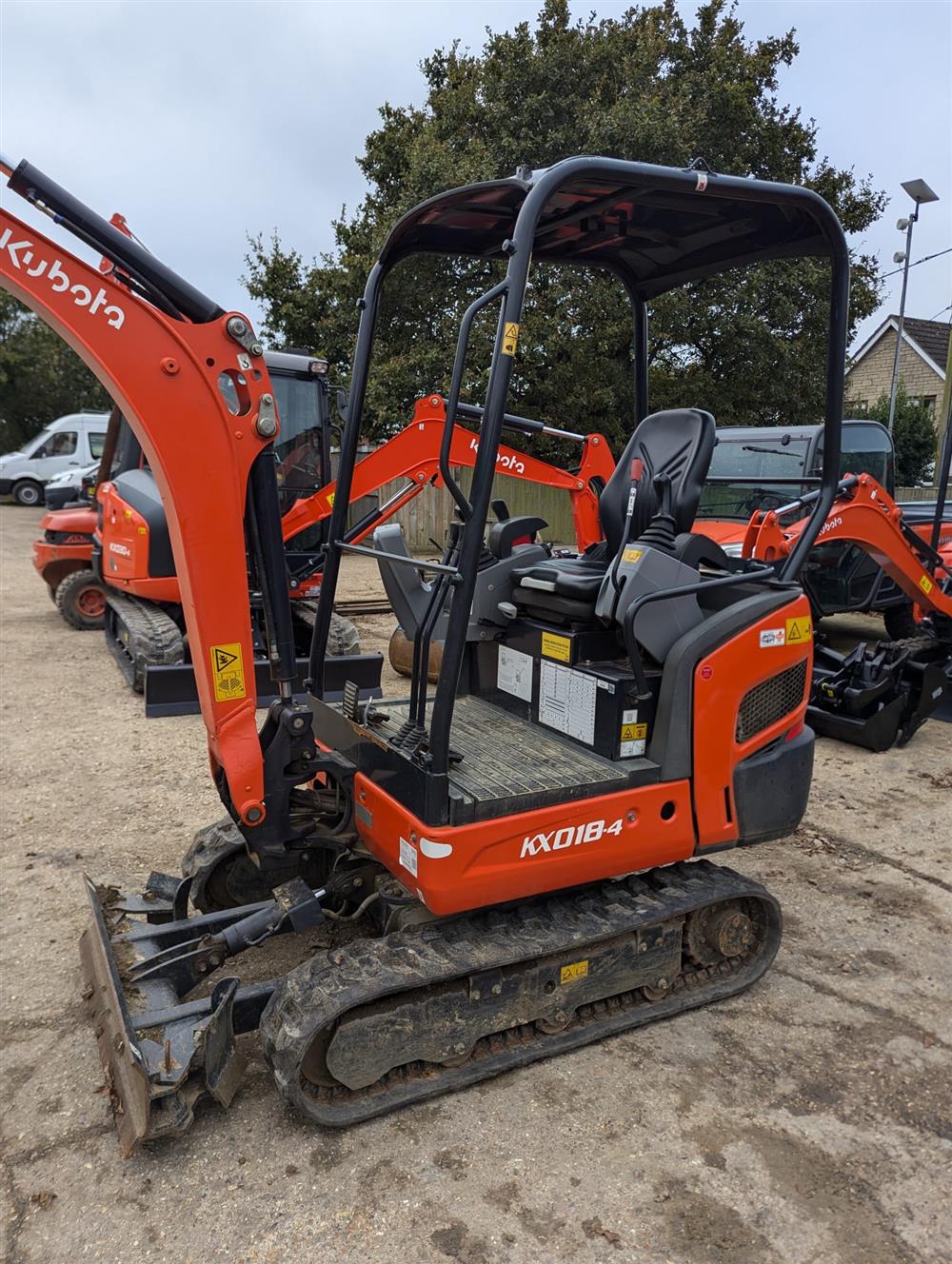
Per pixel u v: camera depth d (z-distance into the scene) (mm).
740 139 14945
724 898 3127
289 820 2980
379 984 2520
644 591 2916
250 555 2951
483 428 2436
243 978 3295
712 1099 2732
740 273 13750
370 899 3084
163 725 6207
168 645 6582
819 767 5793
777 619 3109
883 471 9000
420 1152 2498
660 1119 2641
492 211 3008
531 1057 2832
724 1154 2512
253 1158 2463
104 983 2803
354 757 3053
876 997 3293
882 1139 2586
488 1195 2352
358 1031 2527
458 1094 2734
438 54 17016
